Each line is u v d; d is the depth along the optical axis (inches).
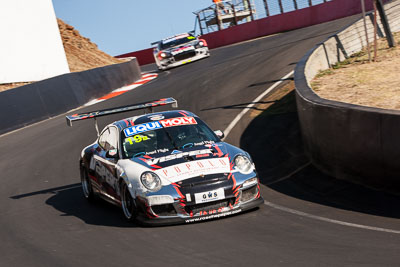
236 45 4237.2
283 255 629.3
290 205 925.8
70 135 2007.9
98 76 3051.2
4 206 1167.0
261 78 2326.5
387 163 934.4
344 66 1855.3
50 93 2623.0
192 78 2802.7
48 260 712.4
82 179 1163.3
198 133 969.5
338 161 1077.1
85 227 890.1
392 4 2320.4
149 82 3216.0
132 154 922.1
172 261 641.6
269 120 1641.2
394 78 1485.0
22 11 3125.0
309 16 4456.2
